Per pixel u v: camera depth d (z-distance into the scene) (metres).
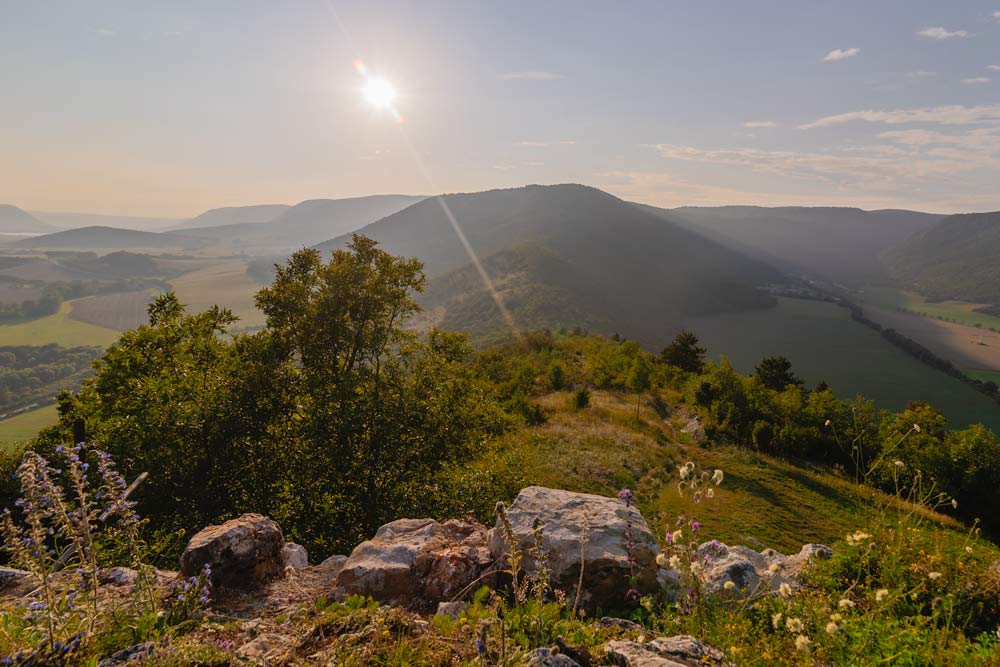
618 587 5.61
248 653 3.65
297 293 17.27
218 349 17.19
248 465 14.84
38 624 3.25
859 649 3.01
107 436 13.49
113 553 5.38
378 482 15.93
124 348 15.98
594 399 48.03
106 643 3.36
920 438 34.06
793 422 41.19
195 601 4.34
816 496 26.14
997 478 31.34
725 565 5.44
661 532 6.27
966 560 4.18
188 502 13.71
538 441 30.42
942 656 2.96
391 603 5.44
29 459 3.21
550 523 6.27
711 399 45.00
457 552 6.11
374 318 17.50
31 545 3.16
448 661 3.45
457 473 16.77
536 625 4.00
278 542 6.05
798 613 3.82
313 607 4.88
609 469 25.81
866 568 4.38
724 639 3.73
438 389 17.80
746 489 26.03
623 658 3.45
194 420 14.27
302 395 16.55
